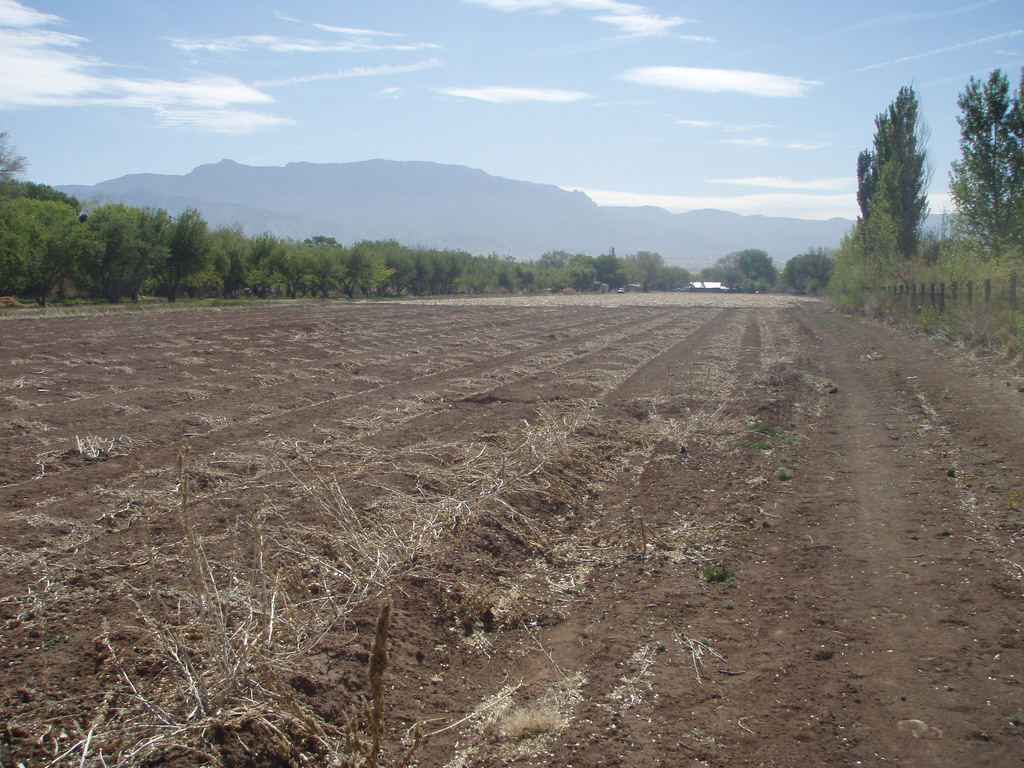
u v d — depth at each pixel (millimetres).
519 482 7949
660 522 7406
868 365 18891
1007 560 6109
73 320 26172
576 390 14688
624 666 4688
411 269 72125
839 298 44875
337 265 57969
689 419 11867
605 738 3916
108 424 10250
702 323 35812
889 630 5059
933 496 7918
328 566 5477
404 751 3758
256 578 5391
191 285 44594
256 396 12883
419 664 4656
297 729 3750
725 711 4156
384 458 9078
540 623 5410
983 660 4602
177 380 14289
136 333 22000
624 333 28969
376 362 17859
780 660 4719
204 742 3576
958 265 22672
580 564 6496
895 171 33688
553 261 146875
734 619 5332
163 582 5367
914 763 3643
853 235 40812
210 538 6227
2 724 3664
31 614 4816
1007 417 10891
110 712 3818
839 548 6594
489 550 6414
